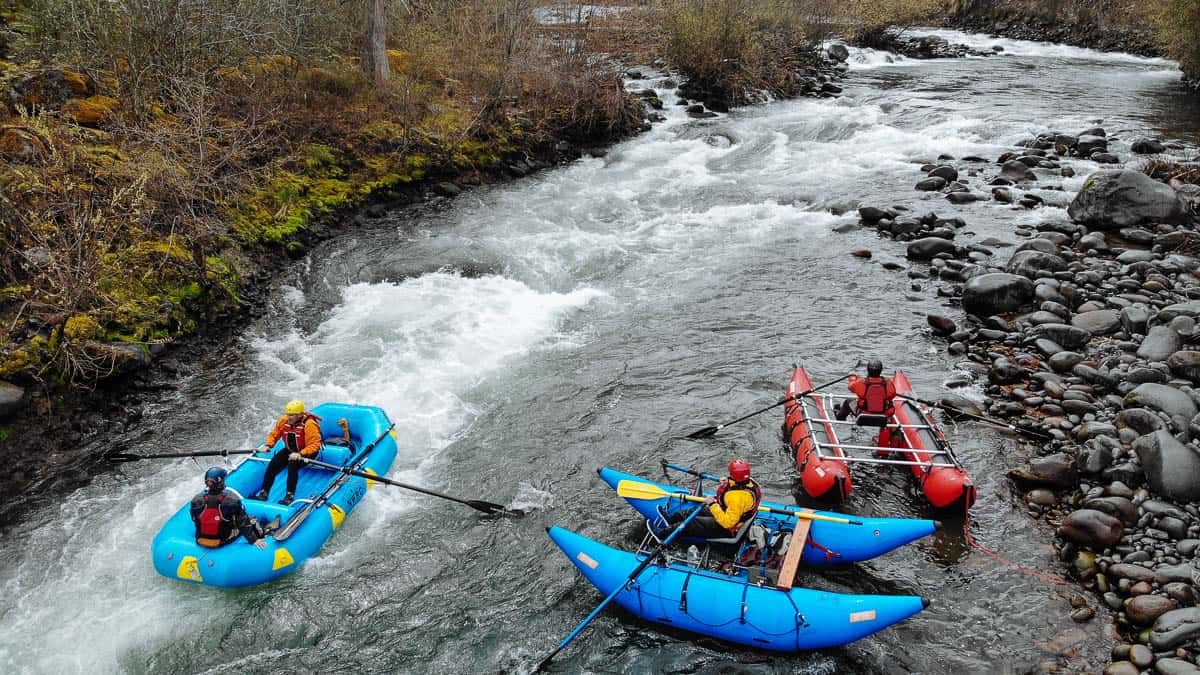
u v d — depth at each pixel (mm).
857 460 8883
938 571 7922
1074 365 11000
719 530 7836
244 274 13609
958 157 20891
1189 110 24391
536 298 14039
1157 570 7414
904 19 39281
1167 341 11039
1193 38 27469
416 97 20125
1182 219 15492
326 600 7730
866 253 15484
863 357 11898
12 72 14266
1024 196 17719
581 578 8000
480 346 12406
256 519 8117
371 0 19812
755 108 27188
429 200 18281
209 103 15445
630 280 14844
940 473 8680
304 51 18531
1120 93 27281
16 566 8070
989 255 14828
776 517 7926
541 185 19875
